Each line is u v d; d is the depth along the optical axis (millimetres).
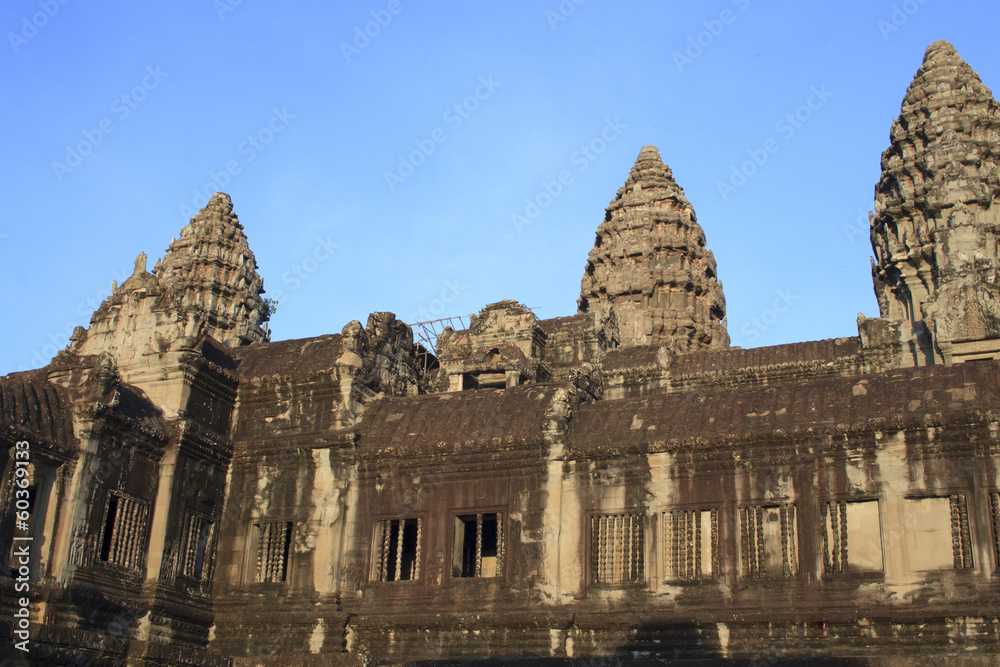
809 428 28844
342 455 34688
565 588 30438
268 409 36969
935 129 47719
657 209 70125
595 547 30625
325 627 32594
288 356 37812
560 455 31812
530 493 31922
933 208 46094
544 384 34750
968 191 45469
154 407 34812
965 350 40938
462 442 33156
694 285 66688
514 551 31453
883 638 26422
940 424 27375
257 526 35312
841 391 29891
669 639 28641
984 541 26234
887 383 29453
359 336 36656
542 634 30125
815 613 27094
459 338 51406
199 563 34844
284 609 33562
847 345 45031
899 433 27906
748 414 30438
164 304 36219
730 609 28141
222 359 37969
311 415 36219
